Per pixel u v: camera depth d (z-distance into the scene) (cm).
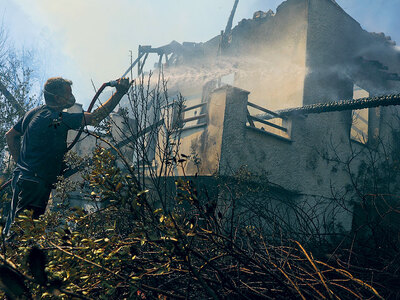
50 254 156
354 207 721
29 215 168
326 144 694
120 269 168
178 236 156
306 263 249
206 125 549
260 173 547
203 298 196
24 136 331
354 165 763
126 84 379
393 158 912
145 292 166
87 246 160
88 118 350
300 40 758
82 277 157
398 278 240
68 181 272
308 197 623
